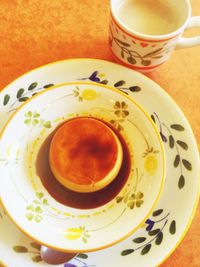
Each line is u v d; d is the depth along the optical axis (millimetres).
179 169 276
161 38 262
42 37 322
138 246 251
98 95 283
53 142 275
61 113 284
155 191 254
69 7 335
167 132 287
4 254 237
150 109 295
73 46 322
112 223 249
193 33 335
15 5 330
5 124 270
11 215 237
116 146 275
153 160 267
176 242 250
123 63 304
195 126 307
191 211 260
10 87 283
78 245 234
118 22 266
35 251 243
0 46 314
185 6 291
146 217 246
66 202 264
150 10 307
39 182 266
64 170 270
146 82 298
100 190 272
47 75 291
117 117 286
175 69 324
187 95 317
